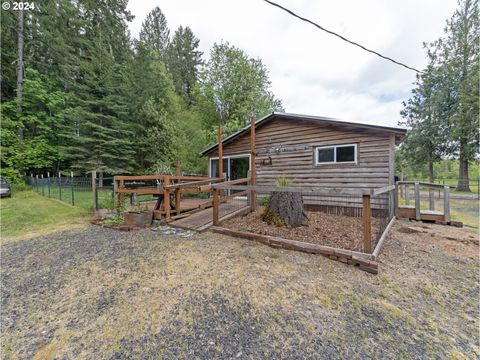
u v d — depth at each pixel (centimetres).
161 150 1473
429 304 212
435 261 307
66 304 209
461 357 151
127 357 148
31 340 165
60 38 1374
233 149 848
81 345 159
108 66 1402
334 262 295
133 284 242
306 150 671
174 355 150
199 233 424
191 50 2584
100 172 1256
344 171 605
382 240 362
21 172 1355
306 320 185
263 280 249
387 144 545
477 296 227
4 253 336
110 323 182
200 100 1867
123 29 1777
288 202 431
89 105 1330
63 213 630
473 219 600
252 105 1727
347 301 212
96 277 259
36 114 1384
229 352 152
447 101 1644
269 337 166
